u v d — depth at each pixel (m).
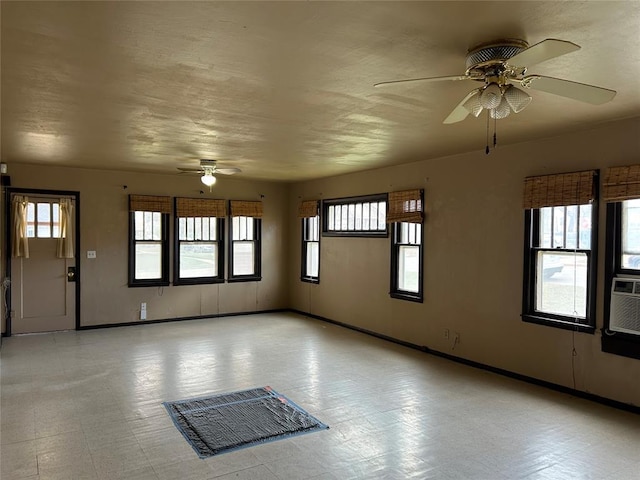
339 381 4.69
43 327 6.78
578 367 4.28
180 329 7.14
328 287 7.83
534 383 4.64
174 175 7.67
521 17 2.08
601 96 2.48
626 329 3.90
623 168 3.88
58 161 6.28
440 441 3.34
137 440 3.31
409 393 4.36
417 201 6.00
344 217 7.54
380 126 4.16
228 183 8.20
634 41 2.32
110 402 4.05
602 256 4.09
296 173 7.39
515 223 4.85
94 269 7.09
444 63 2.65
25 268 6.64
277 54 2.53
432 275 5.85
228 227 8.24
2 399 4.10
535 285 4.71
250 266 8.58
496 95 2.35
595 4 1.95
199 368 5.09
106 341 6.30
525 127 4.15
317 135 4.55
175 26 2.19
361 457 3.09
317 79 2.93
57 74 2.84
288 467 2.95
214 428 3.53
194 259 7.99
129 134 4.55
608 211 4.04
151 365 5.18
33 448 3.18
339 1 1.94
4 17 2.09
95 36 2.30
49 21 2.13
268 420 3.69
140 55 2.54
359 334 6.92
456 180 5.55
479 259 5.25
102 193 7.11
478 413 3.87
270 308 8.74
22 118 3.91
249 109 3.62
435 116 3.80
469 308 5.36
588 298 4.21
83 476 2.82
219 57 2.57
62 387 4.43
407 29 2.21
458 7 1.99
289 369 5.09
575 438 3.40
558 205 4.36
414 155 5.62
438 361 5.49
